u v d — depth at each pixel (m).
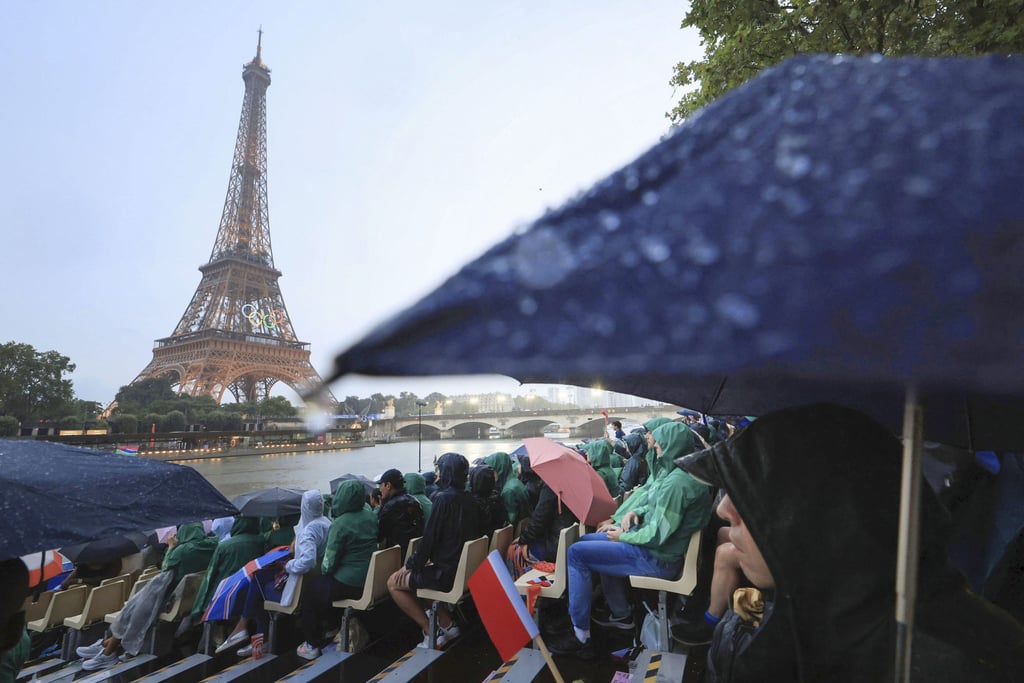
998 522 2.25
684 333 0.57
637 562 3.82
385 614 5.17
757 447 1.12
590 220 0.75
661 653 3.76
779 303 0.56
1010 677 0.92
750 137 0.77
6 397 71.56
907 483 0.90
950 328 0.51
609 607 4.59
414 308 0.68
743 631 1.38
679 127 0.86
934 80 0.75
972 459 2.41
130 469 3.06
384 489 5.38
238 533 5.33
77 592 5.73
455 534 4.43
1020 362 0.47
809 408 1.12
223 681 4.17
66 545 2.55
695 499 3.66
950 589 1.02
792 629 1.03
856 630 0.99
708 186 0.73
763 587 1.25
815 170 0.68
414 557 4.43
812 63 0.85
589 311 0.63
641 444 7.47
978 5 4.96
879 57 0.83
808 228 0.62
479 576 2.33
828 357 0.52
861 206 0.61
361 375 0.61
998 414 1.47
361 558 4.66
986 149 0.63
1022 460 2.24
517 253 0.72
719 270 0.62
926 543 1.03
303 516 4.97
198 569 5.32
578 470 4.69
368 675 4.11
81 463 2.98
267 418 89.94
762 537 1.07
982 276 0.52
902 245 0.56
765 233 0.63
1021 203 0.57
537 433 104.25
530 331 0.63
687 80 8.31
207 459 72.00
